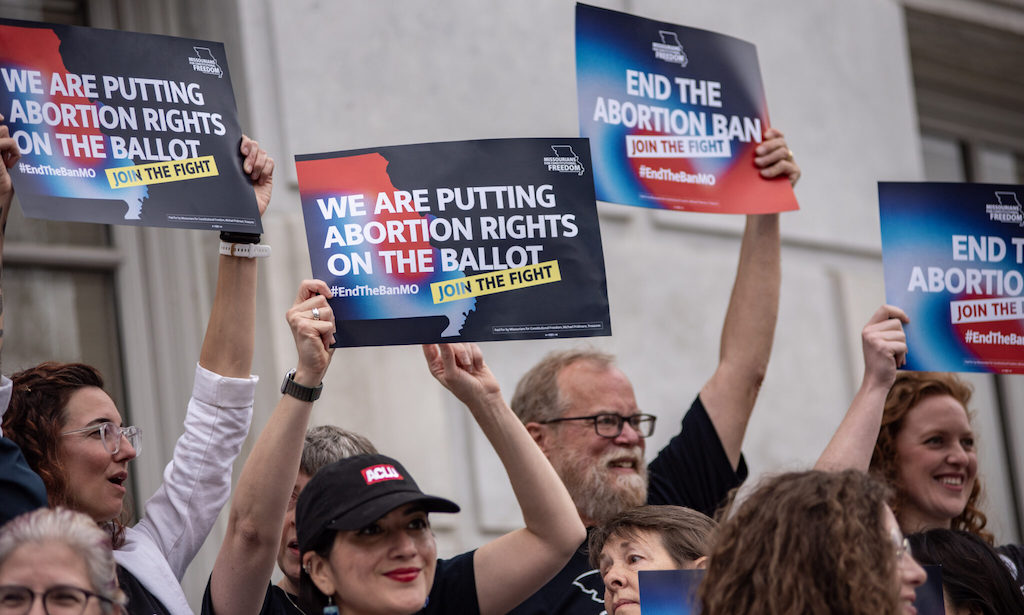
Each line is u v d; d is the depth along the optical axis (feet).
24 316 18.40
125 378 18.88
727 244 23.13
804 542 8.51
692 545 11.45
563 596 13.39
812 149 24.67
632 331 21.43
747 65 14.97
